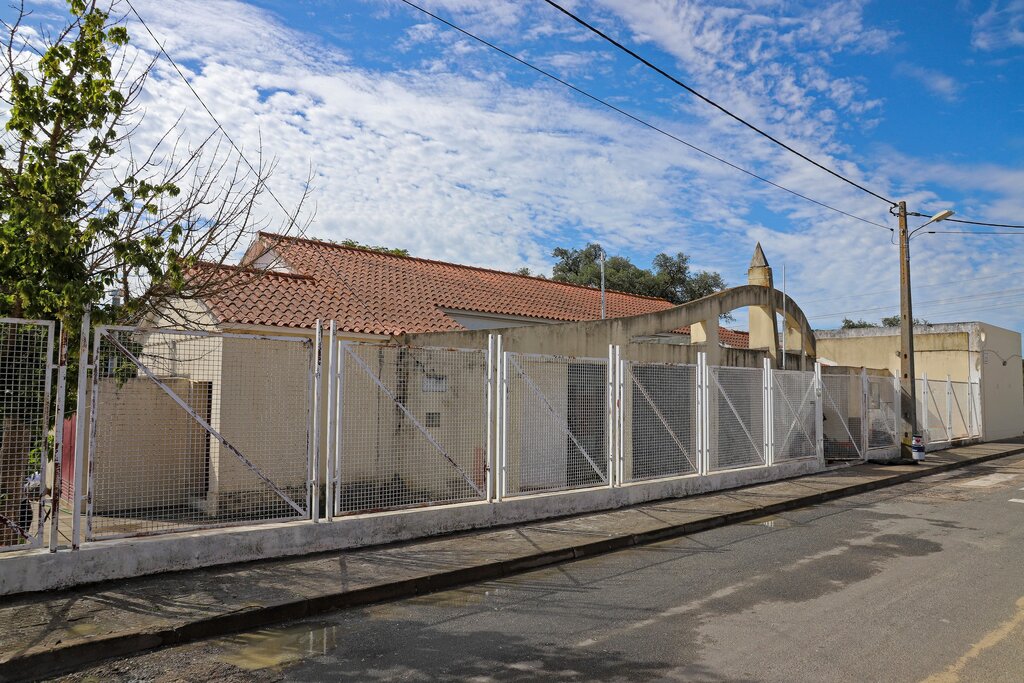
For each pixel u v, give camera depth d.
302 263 15.43
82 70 7.62
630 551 8.69
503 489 9.64
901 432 18.97
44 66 7.45
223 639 5.48
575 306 19.52
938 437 23.28
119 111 7.73
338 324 12.48
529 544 8.41
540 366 10.36
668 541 9.27
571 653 5.13
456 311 15.83
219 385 7.76
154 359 7.30
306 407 8.01
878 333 27.83
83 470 6.75
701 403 12.92
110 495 6.87
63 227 6.68
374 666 4.90
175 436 7.37
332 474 8.23
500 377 9.73
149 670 4.84
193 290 8.52
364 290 15.02
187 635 5.43
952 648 5.15
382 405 8.71
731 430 13.78
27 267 6.87
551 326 13.19
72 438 8.75
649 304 22.52
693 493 12.49
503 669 4.82
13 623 5.38
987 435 26.41
